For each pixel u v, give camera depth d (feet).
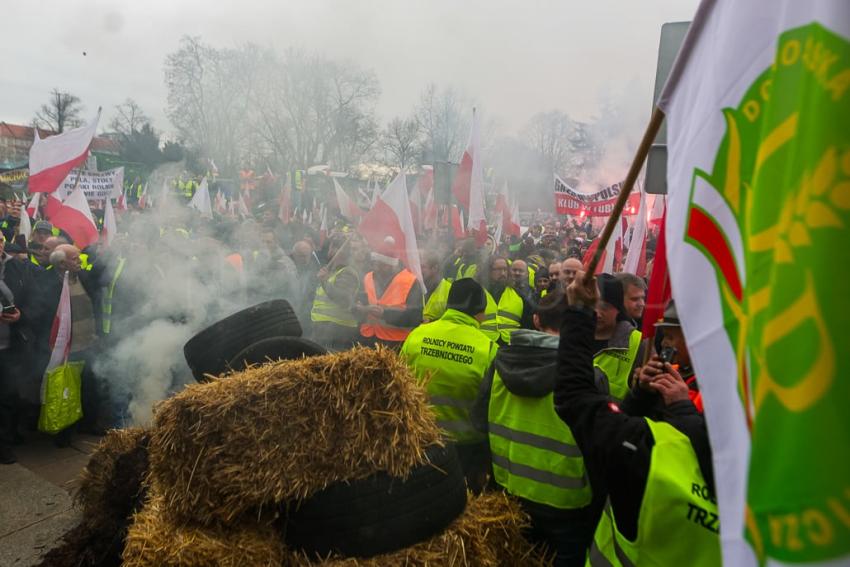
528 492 7.80
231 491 6.32
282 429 6.35
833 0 2.22
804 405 2.08
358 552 6.35
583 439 5.24
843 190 2.11
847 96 2.14
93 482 9.95
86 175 33.96
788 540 2.05
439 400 9.43
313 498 6.40
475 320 9.78
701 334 3.01
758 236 2.48
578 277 5.69
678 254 3.30
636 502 4.80
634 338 9.19
